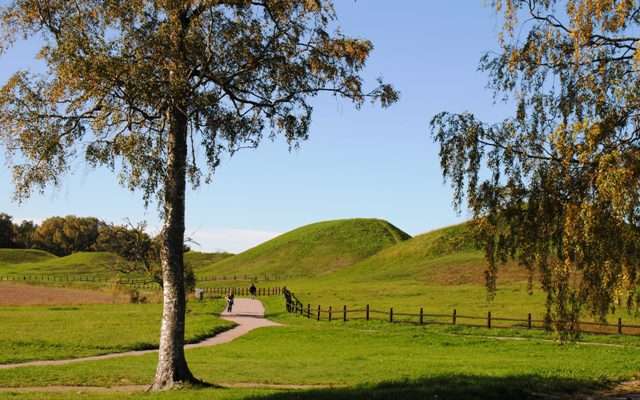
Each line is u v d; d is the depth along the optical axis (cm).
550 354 2836
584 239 1377
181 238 1717
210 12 1625
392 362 2458
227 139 1744
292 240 16500
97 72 1466
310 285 10356
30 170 1630
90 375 2028
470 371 2067
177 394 1517
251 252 16788
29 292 8069
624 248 1388
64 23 1563
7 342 3002
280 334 3819
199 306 6488
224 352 2883
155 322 4206
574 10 1479
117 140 1589
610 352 2864
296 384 1878
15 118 1586
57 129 1609
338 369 2208
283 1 1662
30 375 2012
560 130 1455
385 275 10219
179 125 1691
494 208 1538
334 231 16588
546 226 1508
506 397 1519
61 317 4519
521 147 1541
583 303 1498
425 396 1452
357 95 1759
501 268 8500
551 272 1516
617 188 1279
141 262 6097
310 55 1716
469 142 1534
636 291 1506
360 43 1728
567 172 1430
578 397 1580
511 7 1594
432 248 11475
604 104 1460
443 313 4931
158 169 1596
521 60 1587
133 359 2594
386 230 16562
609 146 1378
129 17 1541
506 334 3594
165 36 1538
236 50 1648
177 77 1551
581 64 1520
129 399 1441
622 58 1490
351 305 5950
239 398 1452
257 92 1755
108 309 5459
